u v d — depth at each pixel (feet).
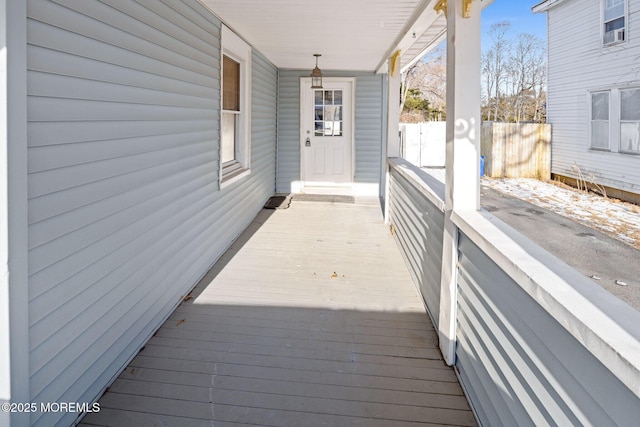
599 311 3.28
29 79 4.88
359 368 7.47
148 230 8.29
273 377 7.16
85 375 6.18
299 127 24.57
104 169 6.62
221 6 11.56
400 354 7.95
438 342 8.39
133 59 7.53
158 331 8.67
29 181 4.92
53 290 5.40
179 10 9.78
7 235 4.50
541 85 41.75
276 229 17.28
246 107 16.99
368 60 20.62
